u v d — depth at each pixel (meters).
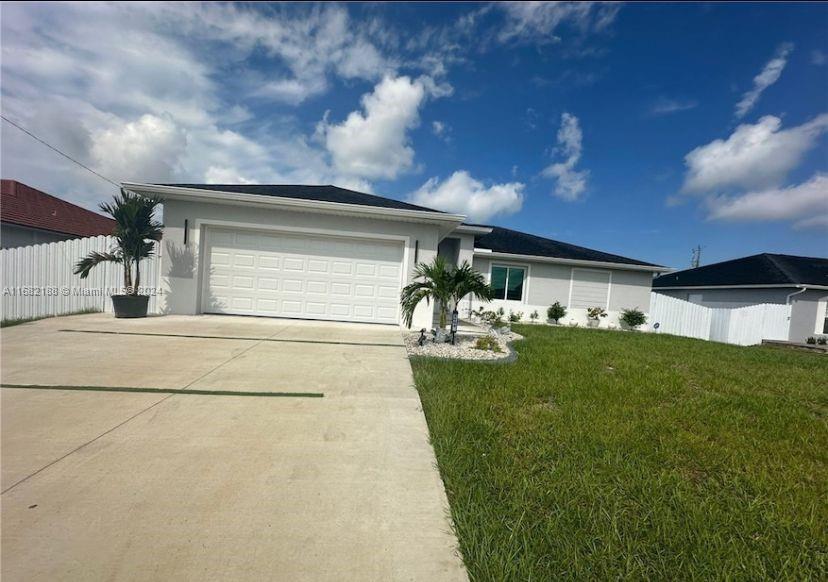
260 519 2.20
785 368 7.70
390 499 2.47
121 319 8.42
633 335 11.92
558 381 5.29
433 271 7.67
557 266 15.73
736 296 18.36
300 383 4.73
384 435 3.41
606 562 1.97
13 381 4.38
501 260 15.47
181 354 5.76
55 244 9.05
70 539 1.97
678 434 3.68
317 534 2.10
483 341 7.45
